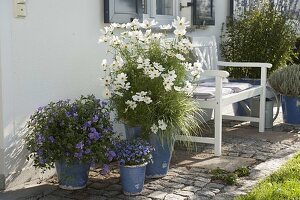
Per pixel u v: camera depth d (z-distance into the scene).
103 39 3.90
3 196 3.40
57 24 3.95
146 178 3.82
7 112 3.53
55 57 3.95
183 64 3.92
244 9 7.06
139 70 3.80
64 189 3.55
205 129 5.79
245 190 3.52
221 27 7.12
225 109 6.84
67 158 3.33
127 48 3.91
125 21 4.67
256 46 6.74
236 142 5.12
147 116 3.74
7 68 3.50
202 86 5.19
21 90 3.64
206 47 5.89
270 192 3.36
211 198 3.34
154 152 3.77
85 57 4.30
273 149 4.80
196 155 4.57
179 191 3.50
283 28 6.77
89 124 3.37
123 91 3.81
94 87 4.44
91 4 4.33
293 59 7.98
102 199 3.35
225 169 4.04
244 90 5.28
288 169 3.93
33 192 3.49
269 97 6.30
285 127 5.95
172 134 3.79
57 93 3.99
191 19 6.20
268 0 6.97
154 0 5.55
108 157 3.41
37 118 3.48
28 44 3.68
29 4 3.65
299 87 5.84
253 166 4.18
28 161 3.72
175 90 3.81
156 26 5.33
